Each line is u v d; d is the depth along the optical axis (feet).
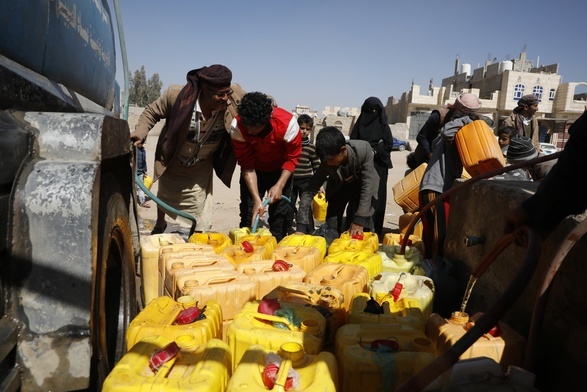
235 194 37.09
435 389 5.28
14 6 6.01
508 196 9.09
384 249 12.36
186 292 8.59
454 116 15.49
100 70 10.78
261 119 12.70
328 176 16.25
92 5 10.11
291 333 7.06
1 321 5.02
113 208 7.78
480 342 7.06
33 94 6.48
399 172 63.16
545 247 7.29
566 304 6.70
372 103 19.62
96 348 6.27
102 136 6.15
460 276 11.27
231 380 5.93
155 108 15.08
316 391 5.74
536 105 22.12
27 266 5.26
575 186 4.87
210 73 13.73
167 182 16.34
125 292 8.66
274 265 9.83
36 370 5.25
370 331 7.22
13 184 5.35
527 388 5.33
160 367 5.93
